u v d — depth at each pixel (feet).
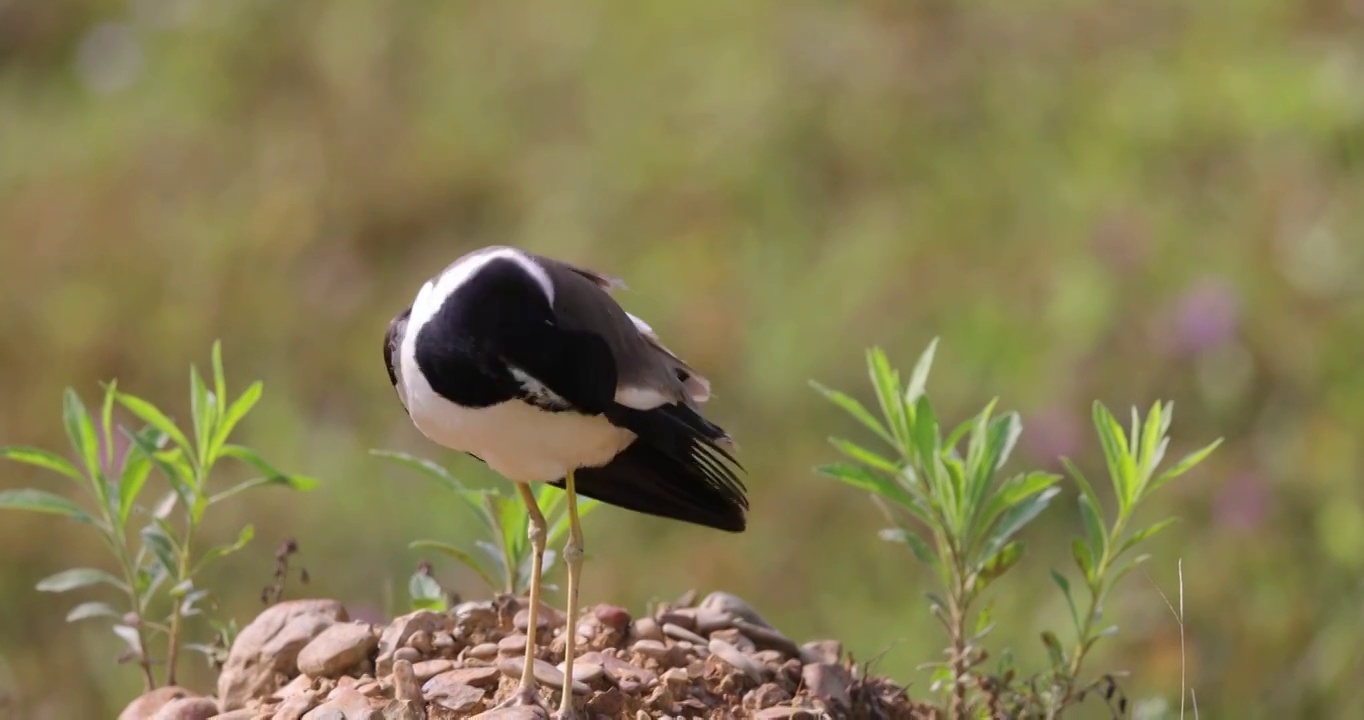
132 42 67.36
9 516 43.65
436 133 58.08
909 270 47.75
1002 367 44.14
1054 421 41.39
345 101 59.93
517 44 61.16
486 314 19.92
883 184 52.19
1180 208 47.26
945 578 24.25
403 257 54.03
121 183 59.06
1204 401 41.86
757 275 49.08
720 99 55.67
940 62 54.75
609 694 21.59
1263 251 44.65
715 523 22.99
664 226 52.03
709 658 22.74
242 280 52.90
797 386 44.91
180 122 62.54
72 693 39.17
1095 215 47.98
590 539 41.68
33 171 61.72
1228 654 36.50
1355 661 36.11
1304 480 39.65
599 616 23.56
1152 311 43.88
